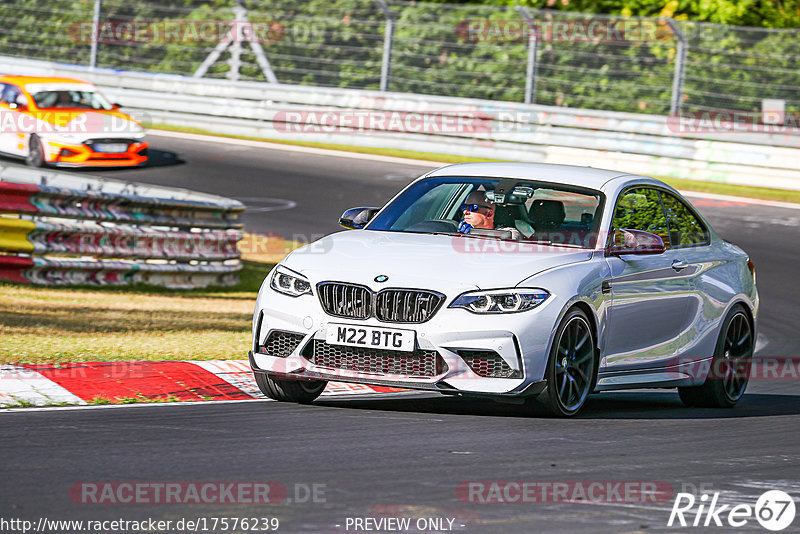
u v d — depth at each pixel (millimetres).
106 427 23469
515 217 29234
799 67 89812
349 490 18688
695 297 30891
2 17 109500
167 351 33625
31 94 77562
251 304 49094
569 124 85312
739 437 25844
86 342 34312
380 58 99750
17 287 45469
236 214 55719
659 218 31203
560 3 105500
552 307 25875
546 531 16688
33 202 46219
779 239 66062
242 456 21031
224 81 93625
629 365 28781
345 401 28734
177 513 16906
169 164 80000
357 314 25891
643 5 103625
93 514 16688
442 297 25453
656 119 83562
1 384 27391
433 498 18344
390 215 30406
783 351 43719
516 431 24672
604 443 23844
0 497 17406
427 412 27094
